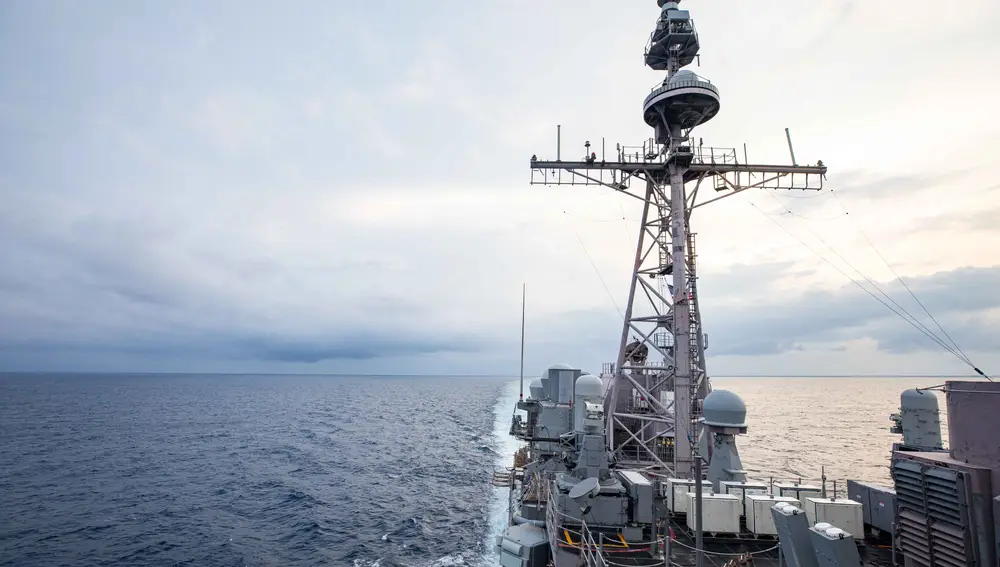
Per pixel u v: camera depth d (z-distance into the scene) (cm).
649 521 1759
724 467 1984
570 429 2591
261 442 7844
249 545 3475
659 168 2627
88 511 4169
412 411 13238
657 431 3003
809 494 1825
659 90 2600
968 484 962
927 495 1043
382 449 7250
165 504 4397
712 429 2050
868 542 1611
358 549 3431
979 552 937
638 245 2722
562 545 1647
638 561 1537
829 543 992
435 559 3272
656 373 3089
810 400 17600
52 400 15600
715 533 1708
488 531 3806
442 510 4316
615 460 2556
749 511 1725
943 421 8550
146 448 7150
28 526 3781
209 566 3123
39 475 5422
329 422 10662
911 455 1117
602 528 1727
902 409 1905
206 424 10075
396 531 3784
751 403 16025
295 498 4619
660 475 2450
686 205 2670
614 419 2725
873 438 7894
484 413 12594
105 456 6506
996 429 948
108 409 12938
